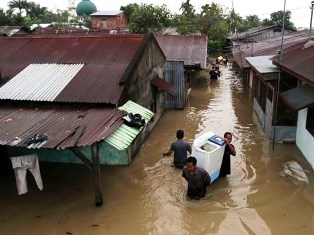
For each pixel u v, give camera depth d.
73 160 10.93
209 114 16.73
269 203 8.47
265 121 13.47
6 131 8.16
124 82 10.17
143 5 37.53
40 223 7.82
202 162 8.87
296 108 8.84
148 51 13.05
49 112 9.37
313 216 7.86
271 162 10.77
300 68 9.87
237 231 7.40
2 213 8.27
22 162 7.72
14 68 11.75
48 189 9.39
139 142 12.01
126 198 8.86
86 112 9.27
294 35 25.14
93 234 7.38
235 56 28.77
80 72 11.02
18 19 51.25
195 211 8.22
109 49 12.27
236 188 9.23
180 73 17.05
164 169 10.48
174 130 14.22
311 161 10.17
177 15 39.88
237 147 12.10
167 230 7.52
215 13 43.41
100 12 57.84
